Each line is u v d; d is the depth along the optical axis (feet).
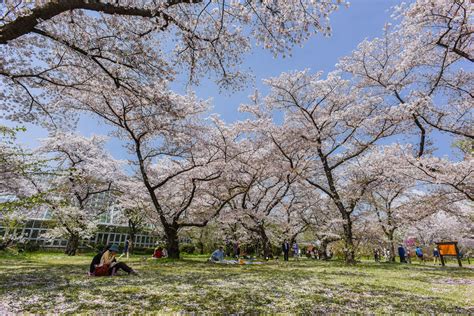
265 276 29.48
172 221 57.52
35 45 27.61
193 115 53.57
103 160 75.15
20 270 31.45
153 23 23.73
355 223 65.41
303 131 57.98
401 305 16.81
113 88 31.55
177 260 50.93
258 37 22.49
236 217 58.70
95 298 16.69
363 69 50.52
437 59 38.04
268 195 80.69
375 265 52.75
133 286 21.12
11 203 23.45
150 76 27.89
